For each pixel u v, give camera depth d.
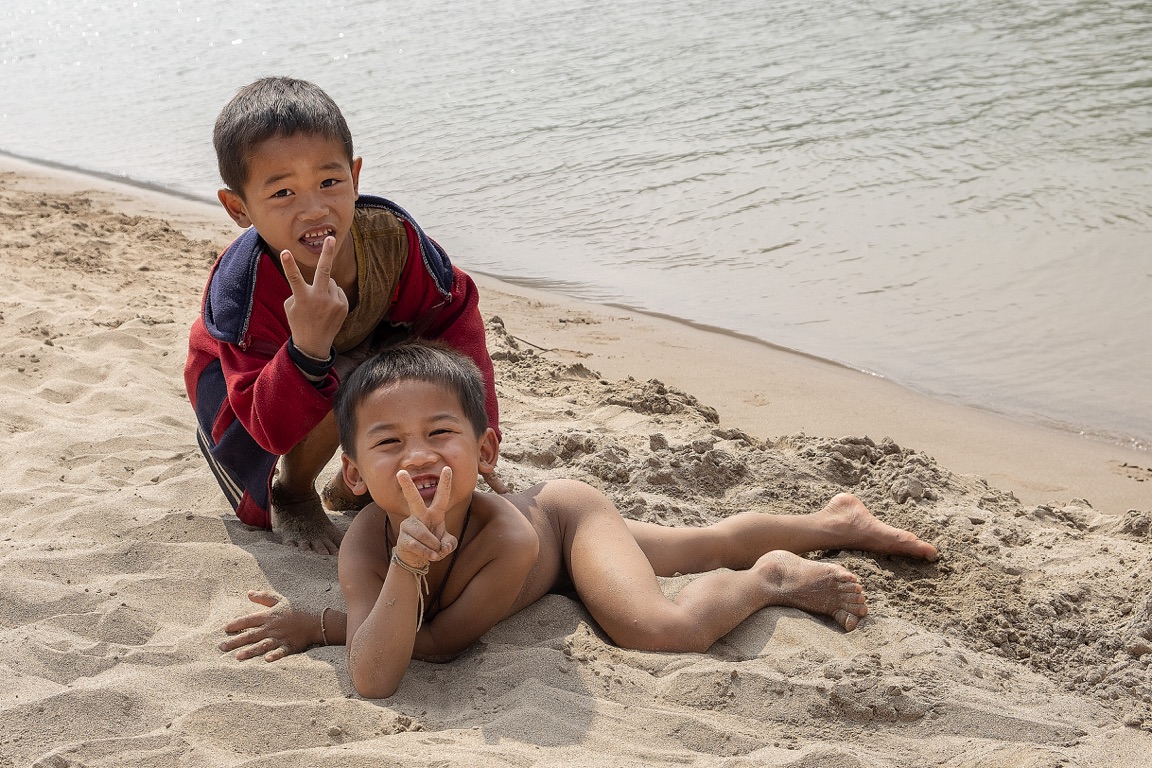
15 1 29.47
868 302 6.93
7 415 4.70
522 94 12.83
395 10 19.81
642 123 11.20
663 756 2.37
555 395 5.42
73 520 3.53
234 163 2.93
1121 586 3.40
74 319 6.09
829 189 8.86
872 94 11.23
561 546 3.21
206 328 3.25
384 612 2.64
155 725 2.47
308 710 2.52
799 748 2.46
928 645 2.95
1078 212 7.89
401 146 11.15
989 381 5.81
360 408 2.74
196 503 3.78
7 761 2.30
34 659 2.70
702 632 2.94
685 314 6.95
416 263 3.30
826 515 3.58
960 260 7.38
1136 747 2.53
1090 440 5.14
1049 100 10.37
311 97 2.95
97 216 9.18
